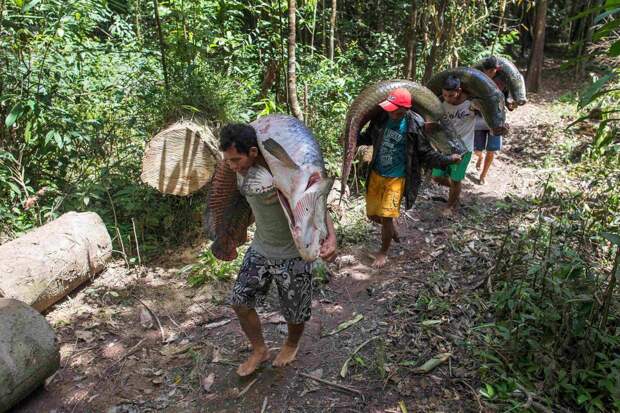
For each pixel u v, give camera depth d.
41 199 5.02
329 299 4.19
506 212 5.61
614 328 3.36
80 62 5.64
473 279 4.24
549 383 3.00
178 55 5.72
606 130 6.76
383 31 10.51
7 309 3.13
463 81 5.11
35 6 5.24
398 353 3.45
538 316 3.33
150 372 3.45
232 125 2.71
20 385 3.01
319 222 2.64
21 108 4.59
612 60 7.04
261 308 4.05
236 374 3.38
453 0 7.63
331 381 3.28
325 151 6.16
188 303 4.17
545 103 10.90
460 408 2.97
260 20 7.12
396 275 4.46
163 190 4.76
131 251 4.79
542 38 11.83
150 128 5.20
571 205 5.14
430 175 4.65
